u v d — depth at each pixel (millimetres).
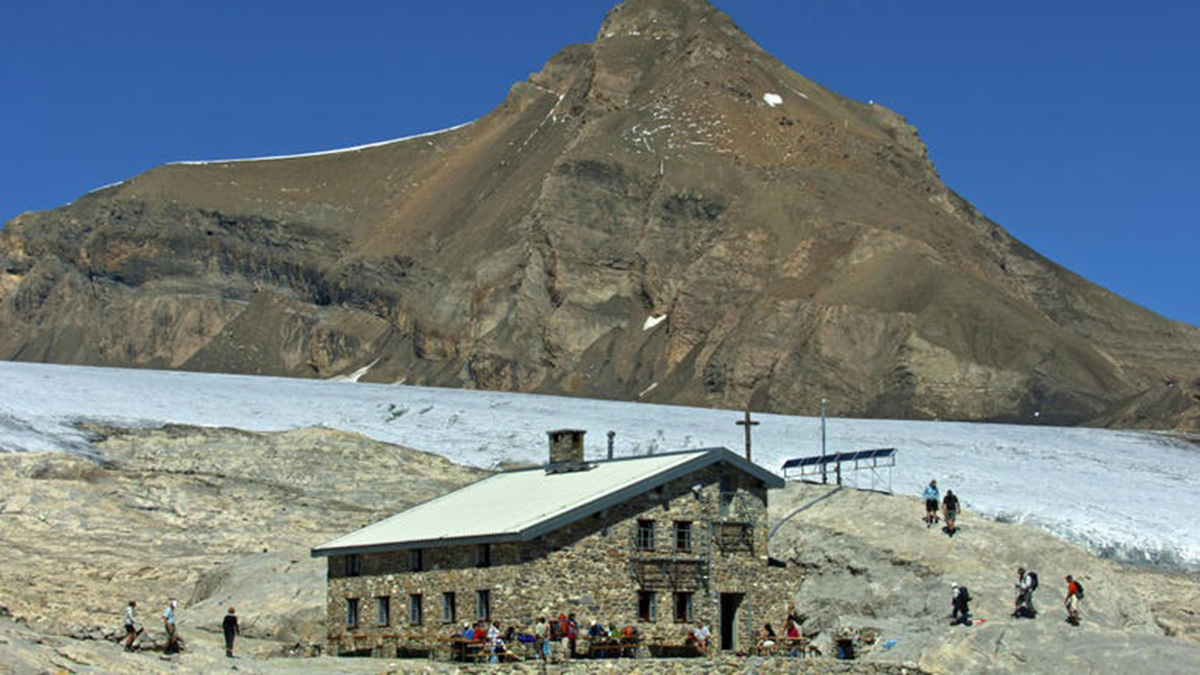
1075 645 46406
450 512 54500
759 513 52938
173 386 132625
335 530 83688
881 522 60781
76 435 99188
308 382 158125
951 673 45781
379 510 89562
